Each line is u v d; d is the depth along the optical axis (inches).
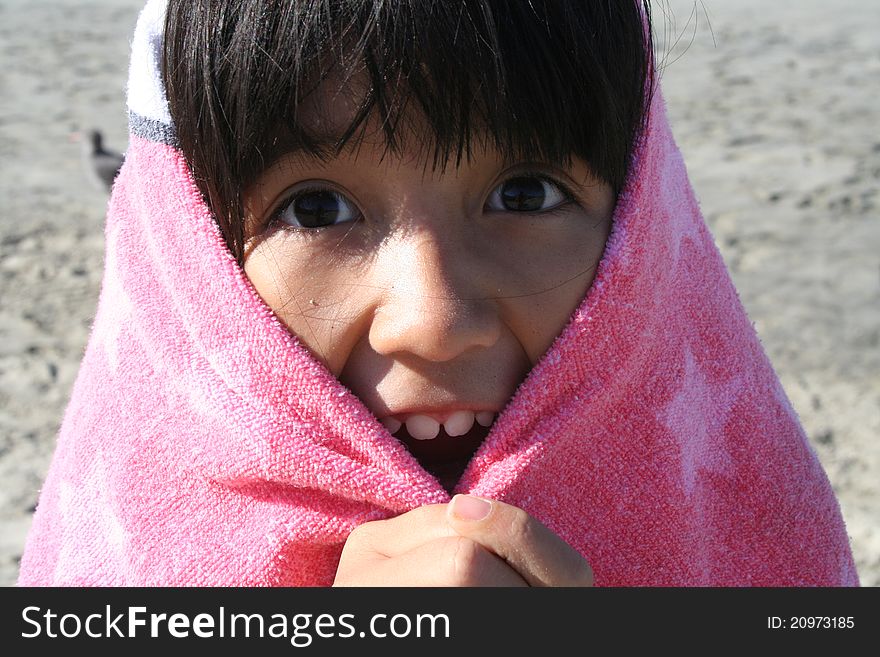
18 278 50.1
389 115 8.6
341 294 9.1
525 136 8.9
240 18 8.9
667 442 10.9
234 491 10.2
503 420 9.4
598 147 9.3
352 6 8.5
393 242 8.9
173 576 10.2
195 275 9.9
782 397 12.9
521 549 8.1
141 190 10.4
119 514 10.7
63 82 86.2
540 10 8.8
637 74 9.8
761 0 124.3
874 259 51.7
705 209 58.4
